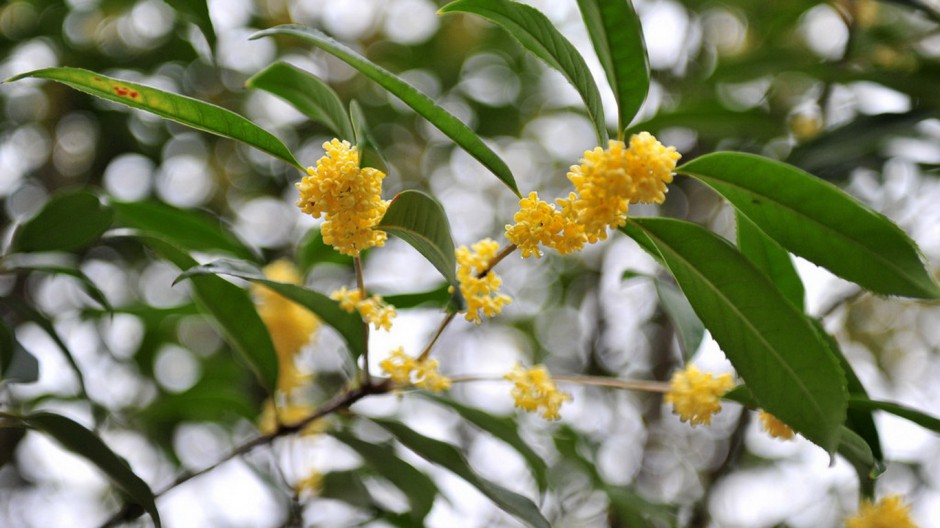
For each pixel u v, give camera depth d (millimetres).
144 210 1281
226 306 1187
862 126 1339
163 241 1189
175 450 1456
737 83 1573
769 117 1450
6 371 1168
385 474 1208
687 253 1091
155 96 1084
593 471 1367
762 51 1491
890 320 2004
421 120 2025
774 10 1797
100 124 1769
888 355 1999
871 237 1074
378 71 1072
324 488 1298
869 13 1600
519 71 2104
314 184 1067
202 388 1387
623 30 1097
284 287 1140
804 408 1089
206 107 1086
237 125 1092
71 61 1679
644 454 1759
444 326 1146
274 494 1303
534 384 1164
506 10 1100
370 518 1309
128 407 1458
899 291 1076
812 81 1747
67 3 1636
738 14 1889
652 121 1459
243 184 1952
